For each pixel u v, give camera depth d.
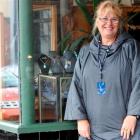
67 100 3.47
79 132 3.33
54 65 3.74
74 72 3.40
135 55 3.20
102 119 3.23
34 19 3.64
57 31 3.78
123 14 3.93
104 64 3.22
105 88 3.20
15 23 3.63
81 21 3.86
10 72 3.69
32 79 3.64
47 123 3.64
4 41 3.73
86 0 3.87
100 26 3.27
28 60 3.62
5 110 3.71
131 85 3.19
